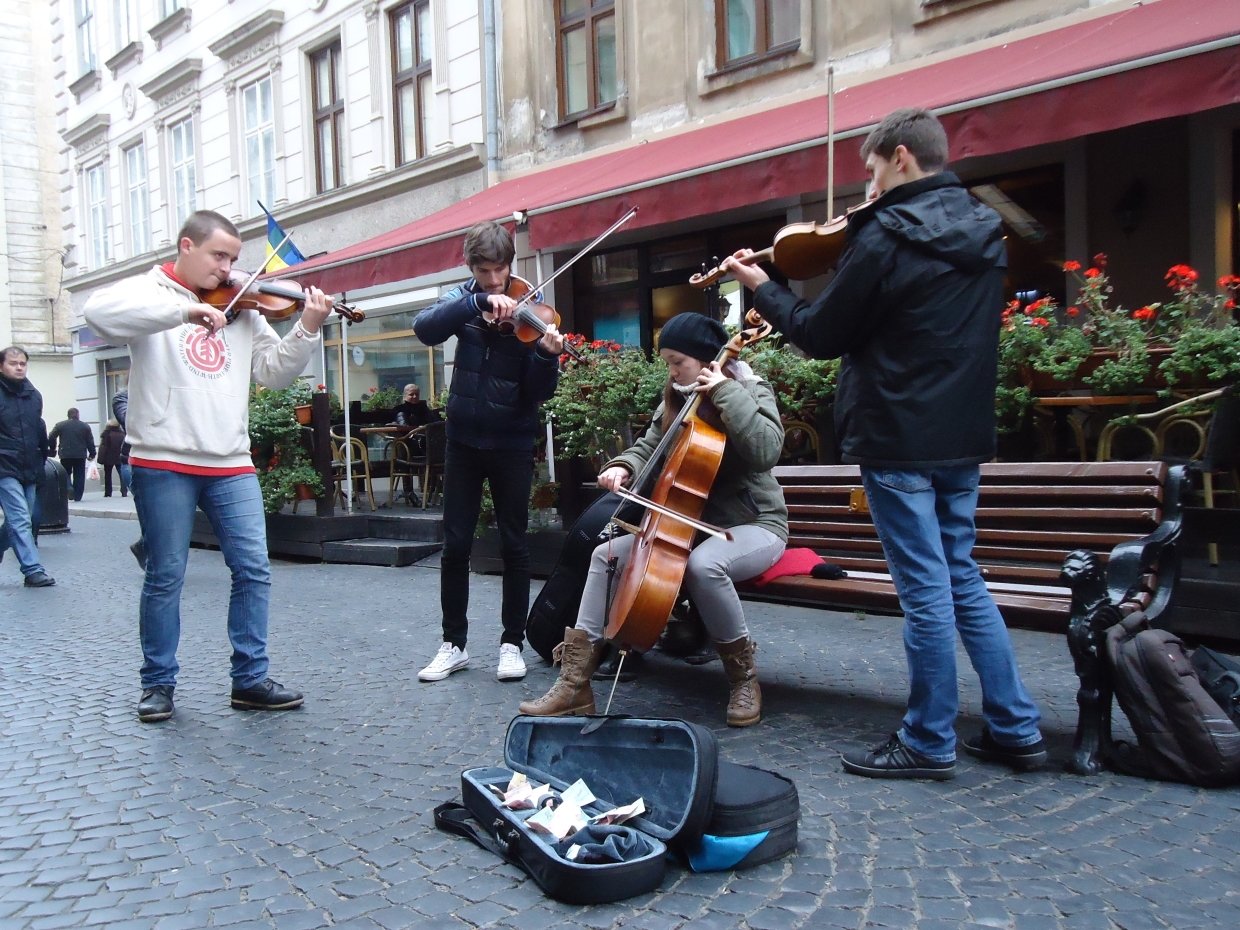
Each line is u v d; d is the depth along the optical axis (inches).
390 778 131.0
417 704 163.9
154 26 770.2
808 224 125.0
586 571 175.3
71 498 703.1
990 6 325.7
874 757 125.0
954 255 114.2
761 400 146.9
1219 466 174.6
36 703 173.0
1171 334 187.2
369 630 224.1
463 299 171.6
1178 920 88.6
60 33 935.7
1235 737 115.2
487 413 171.6
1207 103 202.1
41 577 313.4
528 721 124.0
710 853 100.1
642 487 155.6
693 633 181.9
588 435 261.0
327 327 649.6
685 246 434.3
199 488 162.2
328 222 617.6
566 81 479.5
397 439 412.8
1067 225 307.9
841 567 172.2
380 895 98.7
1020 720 123.8
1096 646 121.4
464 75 516.1
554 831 102.6
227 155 711.7
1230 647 170.9
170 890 101.3
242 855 109.2
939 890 95.6
